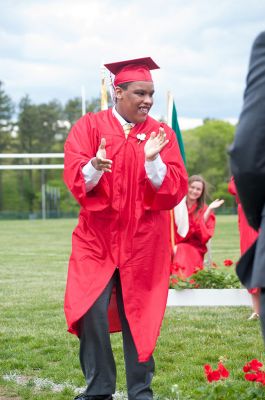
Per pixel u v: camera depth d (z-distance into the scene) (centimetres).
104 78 855
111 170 560
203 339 862
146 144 540
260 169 326
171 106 1013
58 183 9594
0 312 1088
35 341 855
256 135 324
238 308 1098
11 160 9262
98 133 572
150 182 542
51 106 9231
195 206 1092
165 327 943
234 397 526
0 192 9388
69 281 554
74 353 794
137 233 555
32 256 2150
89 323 545
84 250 560
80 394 577
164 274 561
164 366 732
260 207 340
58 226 4694
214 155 10444
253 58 337
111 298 579
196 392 544
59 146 9144
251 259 347
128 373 563
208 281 898
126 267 554
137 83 567
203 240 1070
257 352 789
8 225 5059
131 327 548
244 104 333
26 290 1349
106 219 559
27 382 677
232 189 791
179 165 568
